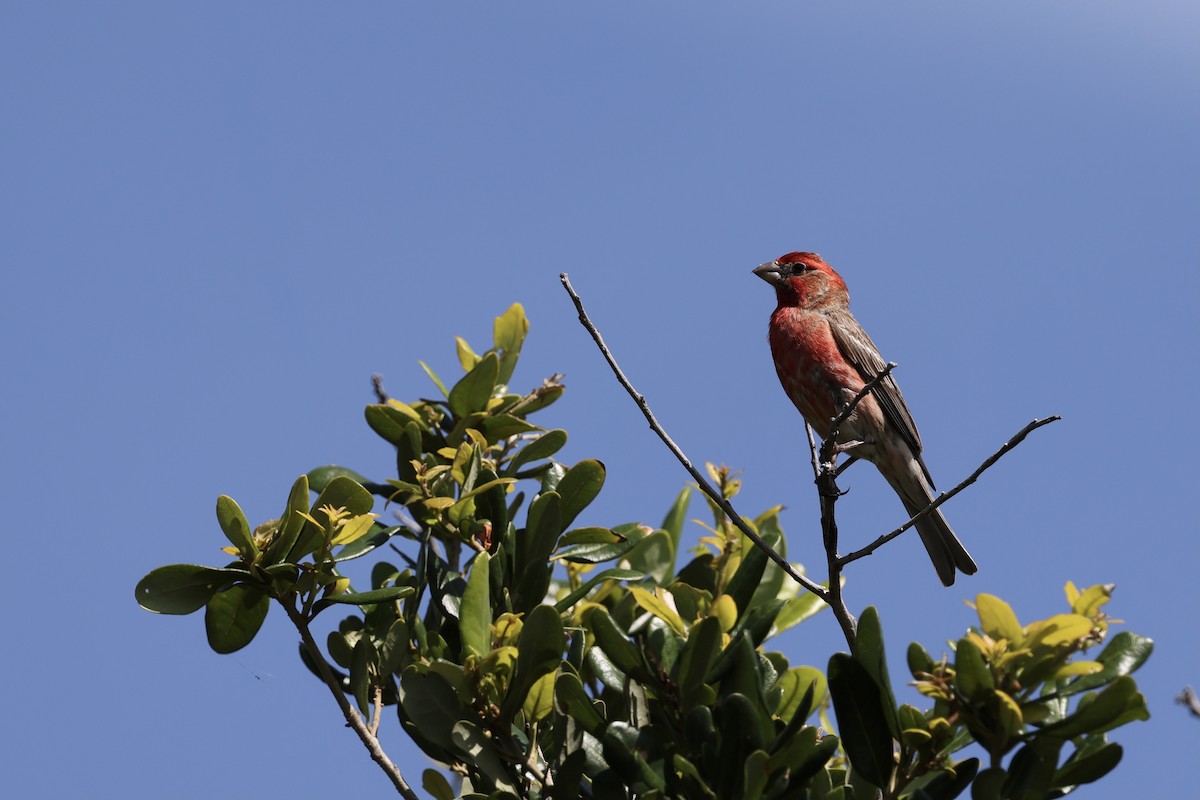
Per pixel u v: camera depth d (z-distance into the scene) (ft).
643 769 22.61
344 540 26.09
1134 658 21.91
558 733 24.30
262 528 26.53
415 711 24.25
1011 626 21.49
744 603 27.58
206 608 26.25
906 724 22.72
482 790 26.14
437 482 29.43
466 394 31.35
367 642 26.05
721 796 21.97
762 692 23.93
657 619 25.34
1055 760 21.48
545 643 24.44
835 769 24.72
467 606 24.91
